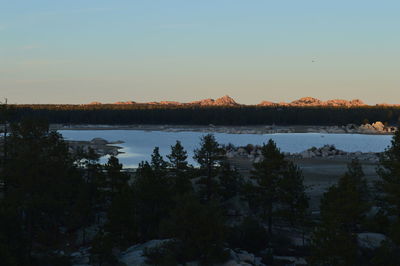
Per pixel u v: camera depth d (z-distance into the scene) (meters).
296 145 175.75
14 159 39.75
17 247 32.47
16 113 45.47
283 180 49.41
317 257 33.50
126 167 106.12
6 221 32.19
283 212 49.12
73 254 41.84
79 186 51.75
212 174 58.78
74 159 54.41
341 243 32.59
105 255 35.53
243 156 128.62
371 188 58.47
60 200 45.16
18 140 39.91
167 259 32.59
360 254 38.03
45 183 39.66
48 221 48.62
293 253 42.22
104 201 53.44
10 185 41.81
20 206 37.62
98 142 172.25
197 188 63.56
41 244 44.22
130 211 43.97
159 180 51.19
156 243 38.53
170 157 58.41
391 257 35.03
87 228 51.31
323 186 76.50
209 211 35.72
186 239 35.06
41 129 40.34
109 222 43.69
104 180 53.38
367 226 43.09
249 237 42.47
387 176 42.16
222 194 58.53
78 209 48.34
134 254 36.75
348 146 172.50
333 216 37.31
